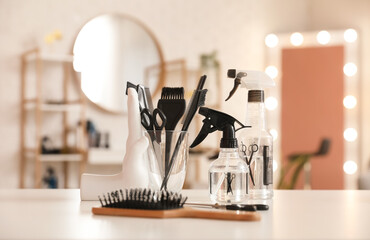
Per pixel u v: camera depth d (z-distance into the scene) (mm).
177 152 1084
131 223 818
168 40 5688
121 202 914
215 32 5902
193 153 5426
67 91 5199
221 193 1034
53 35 5062
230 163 1040
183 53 5762
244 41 6000
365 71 5820
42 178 5090
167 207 890
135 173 1170
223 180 1034
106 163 5117
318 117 5871
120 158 5078
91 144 5160
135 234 717
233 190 1032
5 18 5082
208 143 5762
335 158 5816
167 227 779
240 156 1180
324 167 5824
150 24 5594
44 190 1498
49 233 730
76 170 5242
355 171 5773
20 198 1256
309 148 5871
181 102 1101
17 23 5109
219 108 5824
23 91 5070
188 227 779
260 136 1176
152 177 1091
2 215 929
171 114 1103
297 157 5273
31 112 5129
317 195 1345
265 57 6023
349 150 5797
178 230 751
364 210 1024
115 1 5430
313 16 6109
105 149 5113
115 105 5320
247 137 1177
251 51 6020
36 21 5160
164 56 5656
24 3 5129
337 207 1076
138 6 5543
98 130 5301
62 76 5191
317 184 5832
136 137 1173
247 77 1161
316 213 976
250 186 1188
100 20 5316
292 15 6113
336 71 5852
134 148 1162
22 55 5102
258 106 1177
